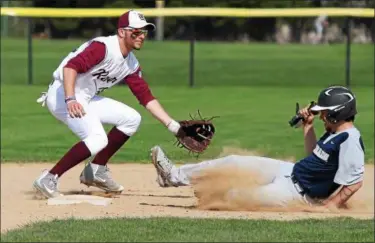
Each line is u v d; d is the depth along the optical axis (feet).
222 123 107.34
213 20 306.14
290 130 101.14
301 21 299.17
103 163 61.72
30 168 79.51
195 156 78.89
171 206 56.70
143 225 45.06
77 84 57.41
